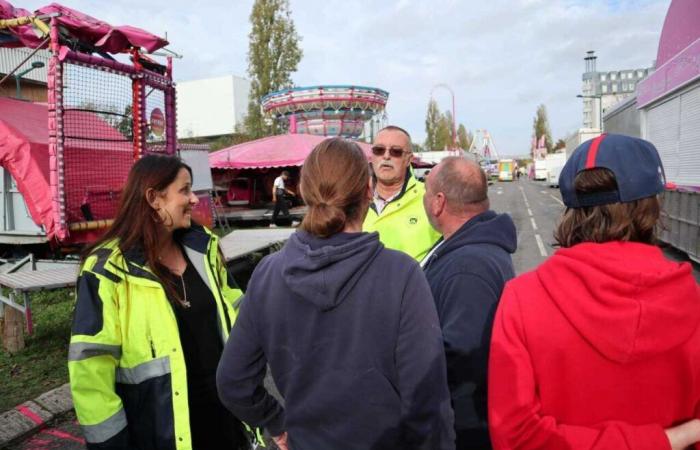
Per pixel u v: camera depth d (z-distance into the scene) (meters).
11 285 4.66
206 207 12.05
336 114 23.09
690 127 7.76
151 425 2.01
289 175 20.64
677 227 8.43
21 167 6.64
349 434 1.41
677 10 9.04
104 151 7.05
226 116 62.72
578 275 1.24
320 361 1.42
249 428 2.35
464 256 1.85
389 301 1.39
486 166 68.06
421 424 1.38
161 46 7.12
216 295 2.28
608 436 1.18
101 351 1.89
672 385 1.20
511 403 1.28
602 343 1.18
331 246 1.40
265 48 31.11
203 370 2.18
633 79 63.59
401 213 3.14
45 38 6.36
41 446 3.53
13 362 4.73
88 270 1.97
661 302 1.16
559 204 23.62
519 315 1.32
